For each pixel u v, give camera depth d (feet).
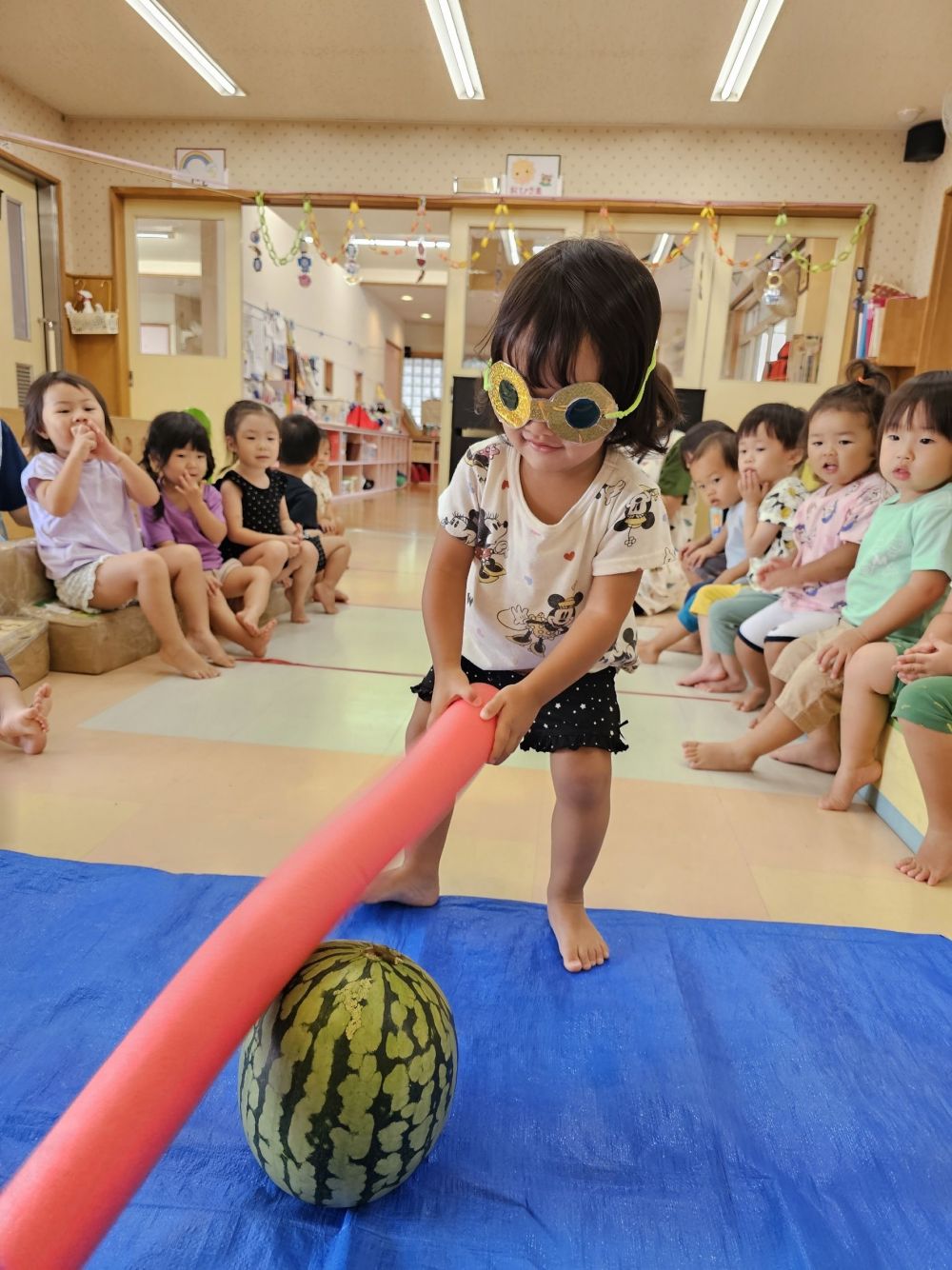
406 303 38.32
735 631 7.68
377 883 3.79
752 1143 2.61
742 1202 2.40
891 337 14.83
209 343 18.51
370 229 23.79
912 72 13.93
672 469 11.54
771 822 5.08
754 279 16.72
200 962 1.83
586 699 3.57
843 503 6.66
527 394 2.82
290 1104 2.15
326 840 2.13
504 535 3.51
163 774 5.24
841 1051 3.02
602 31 13.20
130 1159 1.56
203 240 17.97
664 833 4.85
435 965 3.40
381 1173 2.21
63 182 17.47
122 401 18.47
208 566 8.93
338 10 12.97
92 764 5.34
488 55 14.11
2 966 3.22
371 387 36.58
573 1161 2.52
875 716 5.18
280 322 22.44
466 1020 3.10
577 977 3.37
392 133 17.07
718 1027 3.12
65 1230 1.46
